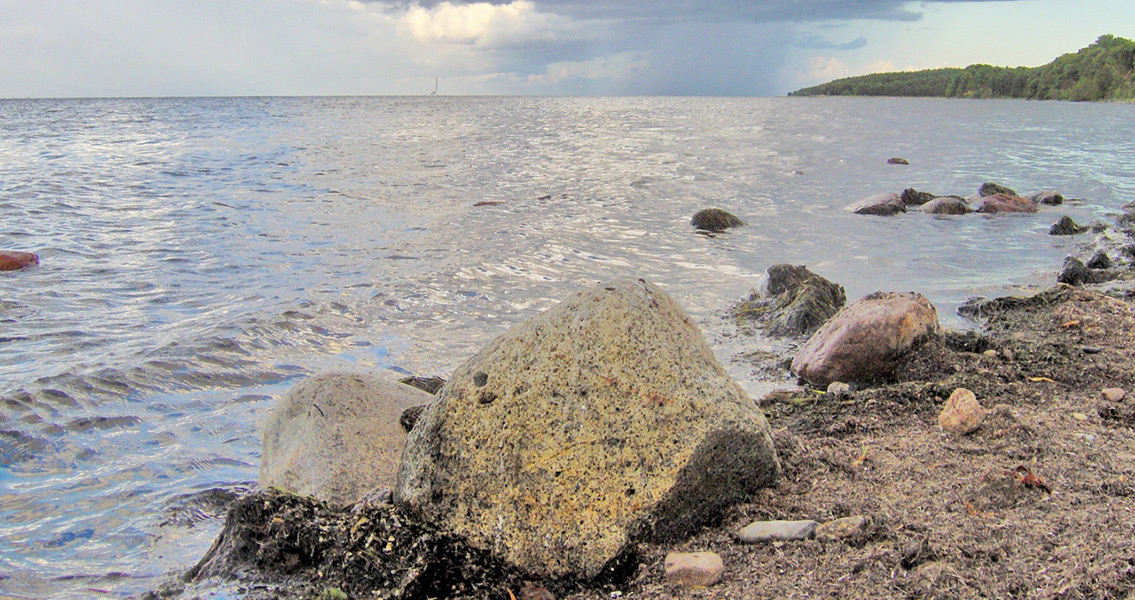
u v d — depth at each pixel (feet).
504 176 75.20
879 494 13.94
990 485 13.96
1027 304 28.58
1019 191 65.41
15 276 35.73
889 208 53.16
